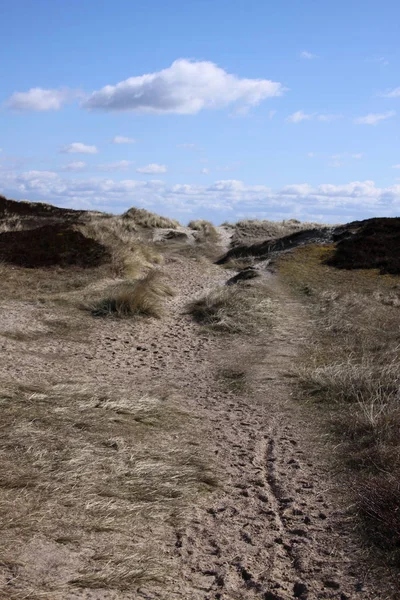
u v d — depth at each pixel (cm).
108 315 1223
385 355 970
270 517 468
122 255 1791
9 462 475
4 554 352
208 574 380
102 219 3192
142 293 1320
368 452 573
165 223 3306
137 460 530
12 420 566
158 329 1194
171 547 405
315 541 431
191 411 725
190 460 554
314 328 1230
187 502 475
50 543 375
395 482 485
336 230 2548
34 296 1328
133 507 443
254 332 1183
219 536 431
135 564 370
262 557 408
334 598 362
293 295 1581
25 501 420
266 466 573
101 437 570
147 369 922
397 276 1812
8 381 705
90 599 326
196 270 2050
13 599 307
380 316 1319
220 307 1322
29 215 3328
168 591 352
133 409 668
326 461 584
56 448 521
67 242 1856
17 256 1722
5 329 1026
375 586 373
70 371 840
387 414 659
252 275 1827
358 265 1948
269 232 3328
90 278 1573
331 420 692
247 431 671
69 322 1137
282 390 827
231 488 519
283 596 360
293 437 655
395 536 420
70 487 454
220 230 3528
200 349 1075
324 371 873
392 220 2497
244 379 878
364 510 464
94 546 383
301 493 514
